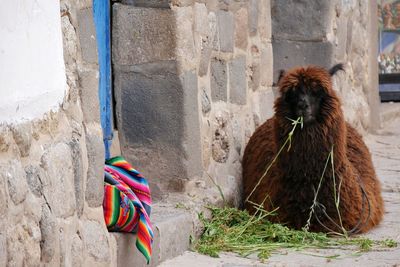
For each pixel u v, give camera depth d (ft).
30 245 20.10
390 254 30.40
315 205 32.60
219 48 35.24
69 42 22.93
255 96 39.96
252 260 29.48
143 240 25.41
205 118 34.06
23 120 20.13
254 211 34.76
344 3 52.90
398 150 54.03
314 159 32.17
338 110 32.07
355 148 36.11
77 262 22.68
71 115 22.91
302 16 49.85
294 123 31.76
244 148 38.19
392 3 76.38
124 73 32.30
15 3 19.60
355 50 56.24
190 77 32.24
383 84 75.00
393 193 41.83
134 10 31.89
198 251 30.19
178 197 31.91
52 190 21.30
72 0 23.03
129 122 32.45
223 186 35.47
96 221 24.00
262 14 40.47
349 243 31.89
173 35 31.58
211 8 34.40
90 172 23.63
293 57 50.21
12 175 19.36
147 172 32.45
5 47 19.13
